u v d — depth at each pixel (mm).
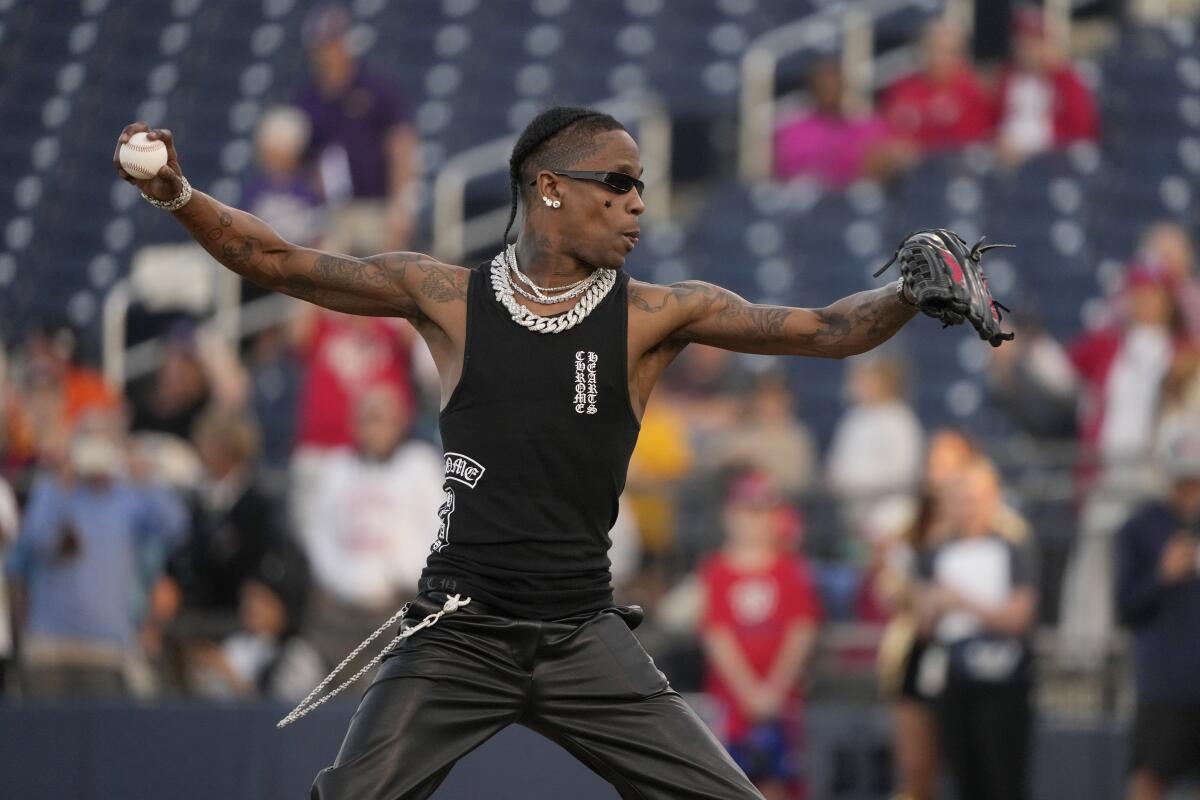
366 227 47469
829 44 58312
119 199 55906
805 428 43531
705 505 34344
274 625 31672
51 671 29688
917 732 30344
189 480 33031
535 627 14852
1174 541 28938
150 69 60500
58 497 29859
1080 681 32406
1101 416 36562
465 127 58156
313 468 33312
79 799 28359
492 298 14984
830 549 34344
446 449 15109
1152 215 50469
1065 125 51656
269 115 51875
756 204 52000
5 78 60375
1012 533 30062
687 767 14734
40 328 35219
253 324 48312
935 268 14250
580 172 14680
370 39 61656
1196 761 28938
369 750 14352
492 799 29453
